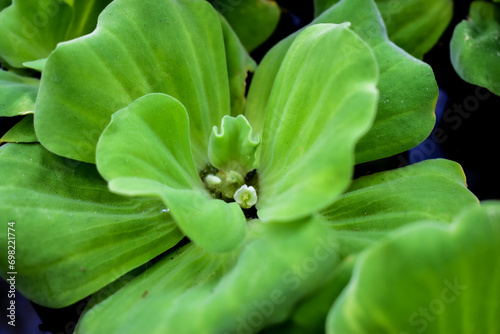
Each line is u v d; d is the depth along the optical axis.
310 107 0.25
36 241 0.24
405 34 0.30
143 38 0.26
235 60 0.28
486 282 0.22
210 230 0.24
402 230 0.22
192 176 0.26
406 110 0.26
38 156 0.25
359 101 0.23
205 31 0.27
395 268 0.22
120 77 0.25
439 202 0.25
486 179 0.28
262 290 0.22
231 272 0.23
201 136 0.27
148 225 0.26
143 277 0.25
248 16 0.30
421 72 0.26
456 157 0.29
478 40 0.29
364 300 0.22
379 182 0.26
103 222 0.25
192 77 0.27
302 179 0.23
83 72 0.25
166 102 0.25
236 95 0.28
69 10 0.28
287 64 0.26
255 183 0.27
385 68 0.26
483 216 0.22
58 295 0.24
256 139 0.26
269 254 0.23
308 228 0.23
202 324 0.22
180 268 0.25
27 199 0.25
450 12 0.30
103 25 0.25
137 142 0.24
